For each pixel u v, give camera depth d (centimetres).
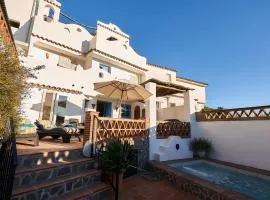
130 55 1869
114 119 834
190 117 1262
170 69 2253
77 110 1391
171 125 1155
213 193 548
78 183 544
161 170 820
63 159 625
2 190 345
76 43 1612
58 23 1516
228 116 1084
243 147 982
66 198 473
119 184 602
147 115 1063
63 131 881
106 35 1706
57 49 1501
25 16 1502
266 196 601
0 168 395
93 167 656
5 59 488
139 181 750
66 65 1555
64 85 1344
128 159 618
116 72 1775
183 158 1110
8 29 751
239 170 886
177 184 703
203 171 906
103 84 1084
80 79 1446
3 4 630
